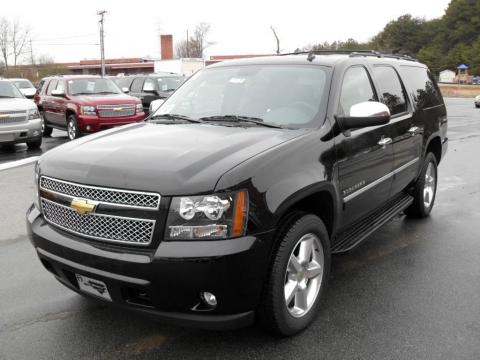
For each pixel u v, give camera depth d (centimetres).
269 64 443
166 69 4188
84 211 296
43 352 318
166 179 281
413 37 11731
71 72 7088
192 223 276
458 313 366
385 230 563
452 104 3947
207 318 286
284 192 303
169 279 275
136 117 1373
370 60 477
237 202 281
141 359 310
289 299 323
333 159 359
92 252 292
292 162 319
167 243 276
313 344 324
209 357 311
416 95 556
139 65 6556
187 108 441
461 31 11269
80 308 376
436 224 586
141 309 294
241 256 278
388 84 495
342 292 402
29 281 425
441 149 623
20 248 508
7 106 1130
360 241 409
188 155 305
